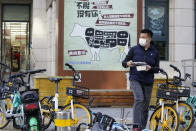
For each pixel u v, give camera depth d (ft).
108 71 61.57
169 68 72.38
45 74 90.02
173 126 36.47
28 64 94.79
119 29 61.77
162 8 74.59
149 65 35.65
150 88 36.09
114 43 61.72
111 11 61.57
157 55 36.32
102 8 61.41
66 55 60.85
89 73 61.21
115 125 27.25
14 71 102.73
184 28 74.69
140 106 34.88
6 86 41.96
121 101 59.31
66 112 31.68
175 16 74.38
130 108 58.29
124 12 61.77
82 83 60.95
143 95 35.40
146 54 35.81
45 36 94.07
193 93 45.29
